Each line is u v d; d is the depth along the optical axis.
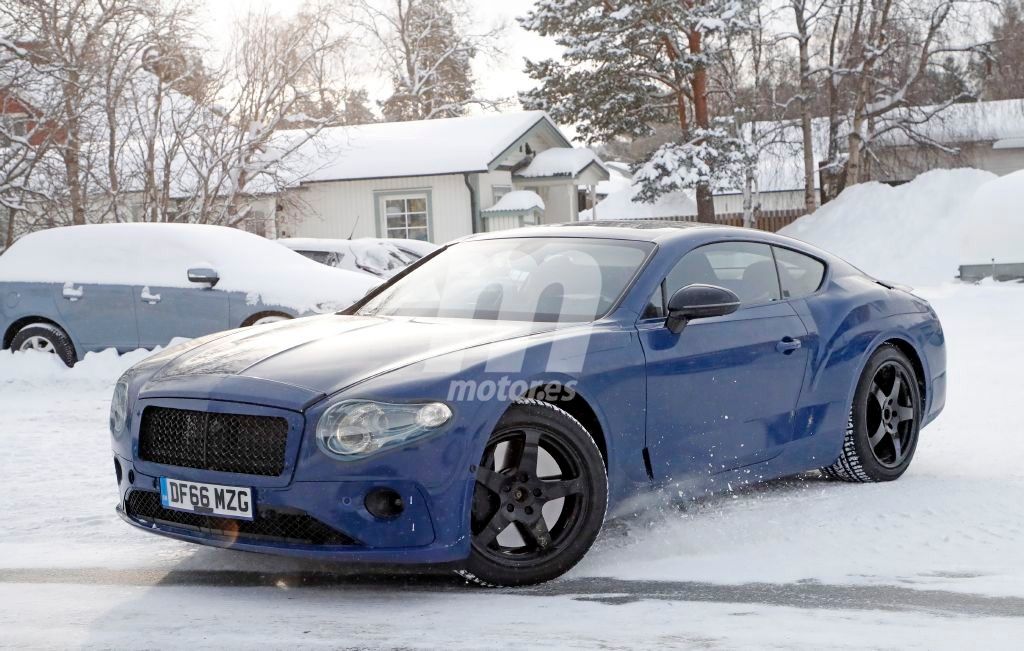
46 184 16.50
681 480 4.34
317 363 3.79
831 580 3.75
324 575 3.93
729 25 31.89
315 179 25.17
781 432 4.78
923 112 35.72
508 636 3.18
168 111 17.81
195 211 17.75
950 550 4.12
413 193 25.67
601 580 3.80
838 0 35.03
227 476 3.56
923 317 5.68
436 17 42.97
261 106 18.44
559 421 3.79
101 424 7.89
